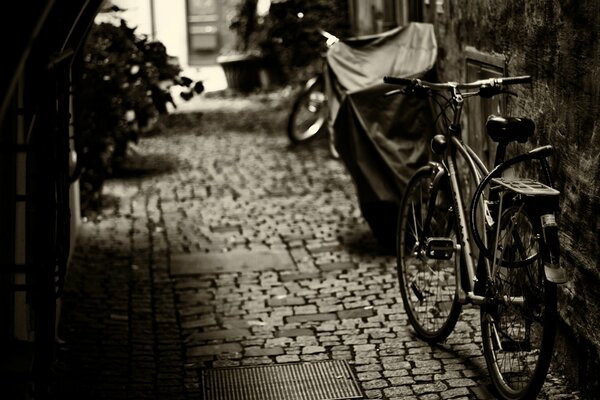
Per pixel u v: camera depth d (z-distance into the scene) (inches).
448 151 223.1
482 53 266.8
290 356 229.3
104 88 396.2
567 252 199.2
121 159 477.7
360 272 299.9
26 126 178.4
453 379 209.8
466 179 288.5
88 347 237.1
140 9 858.8
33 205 178.7
